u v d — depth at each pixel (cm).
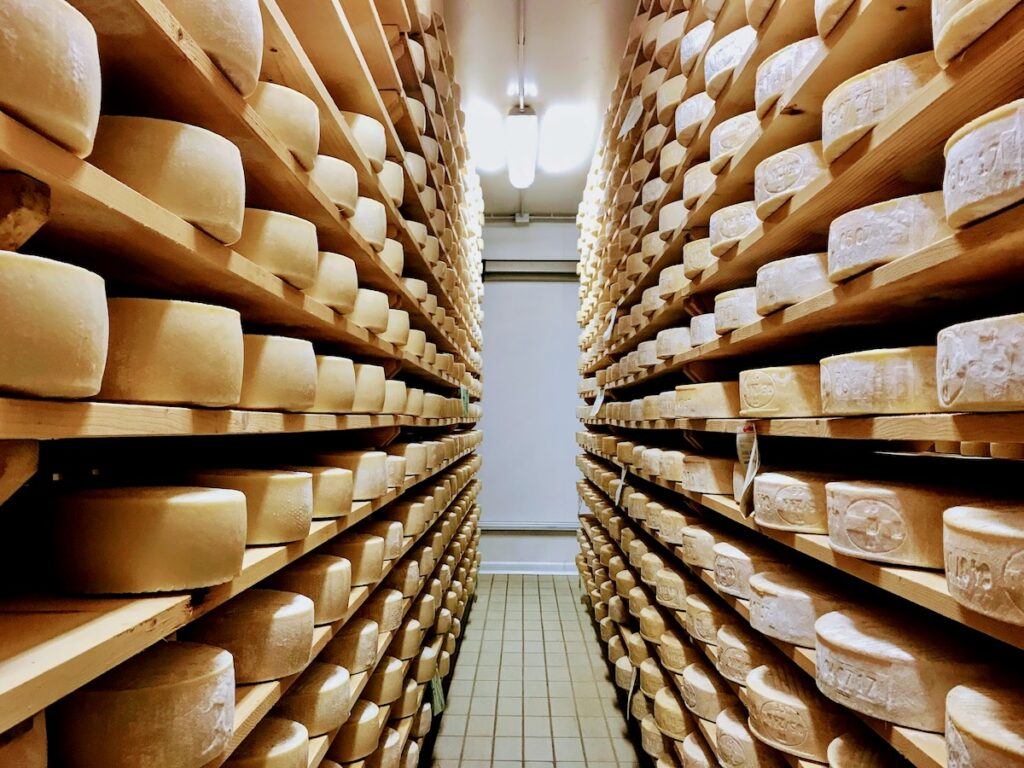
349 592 144
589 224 446
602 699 319
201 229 85
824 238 139
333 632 134
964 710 79
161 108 94
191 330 81
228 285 101
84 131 58
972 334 74
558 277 583
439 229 276
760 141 138
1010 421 72
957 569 78
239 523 85
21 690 50
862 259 100
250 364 105
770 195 129
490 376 578
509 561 572
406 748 212
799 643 128
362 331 160
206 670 80
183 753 77
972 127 73
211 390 83
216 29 83
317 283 131
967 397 75
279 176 115
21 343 54
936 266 84
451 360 329
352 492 142
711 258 177
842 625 110
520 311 582
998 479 112
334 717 131
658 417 236
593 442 412
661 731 213
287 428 112
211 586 83
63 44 55
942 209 94
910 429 90
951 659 94
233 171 86
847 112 101
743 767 146
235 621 106
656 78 222
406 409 215
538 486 574
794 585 134
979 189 72
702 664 198
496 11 294
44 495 84
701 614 186
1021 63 73
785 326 134
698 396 182
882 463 145
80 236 77
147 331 78
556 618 445
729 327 158
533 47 326
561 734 284
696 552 190
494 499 574
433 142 244
